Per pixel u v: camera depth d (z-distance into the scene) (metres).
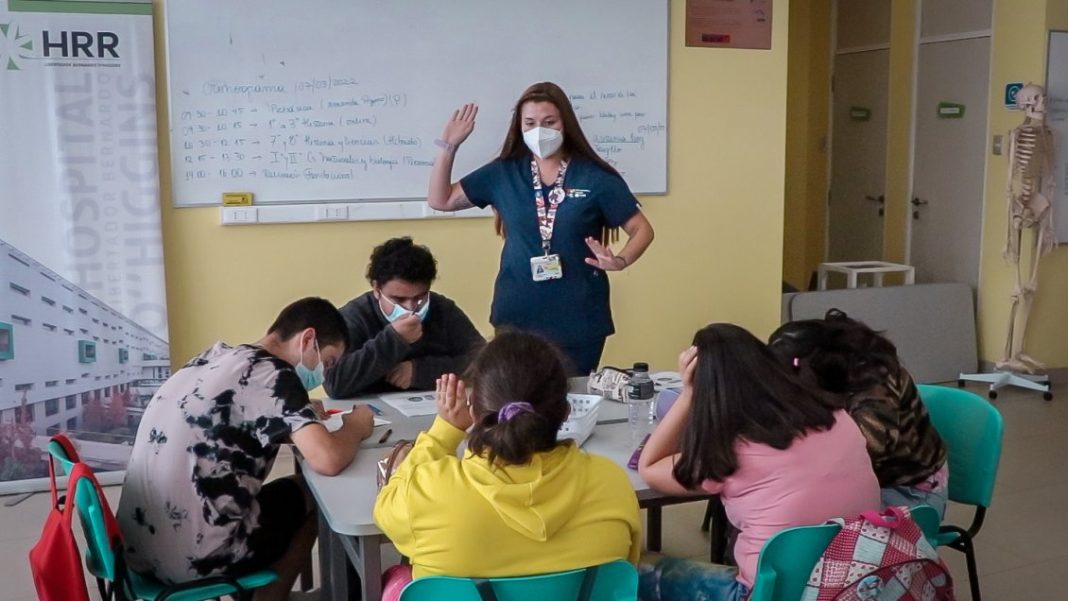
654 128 5.04
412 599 1.65
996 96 6.07
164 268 4.27
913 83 6.77
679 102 5.09
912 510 2.04
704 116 5.16
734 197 5.28
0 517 3.83
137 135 4.13
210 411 2.20
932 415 2.75
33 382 4.10
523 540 1.67
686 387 2.09
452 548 1.66
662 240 5.16
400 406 2.77
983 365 6.28
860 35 7.36
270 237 4.45
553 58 4.80
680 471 1.99
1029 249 5.94
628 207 3.18
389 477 2.02
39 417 4.12
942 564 1.89
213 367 2.26
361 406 2.51
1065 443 4.82
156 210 4.19
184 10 4.19
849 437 2.00
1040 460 4.55
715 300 5.32
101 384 4.20
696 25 5.07
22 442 4.10
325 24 4.40
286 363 2.31
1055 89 5.84
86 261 4.12
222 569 2.25
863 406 2.32
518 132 3.20
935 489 2.39
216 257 4.39
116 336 4.20
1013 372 5.93
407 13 4.52
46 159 4.04
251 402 2.22
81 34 4.02
